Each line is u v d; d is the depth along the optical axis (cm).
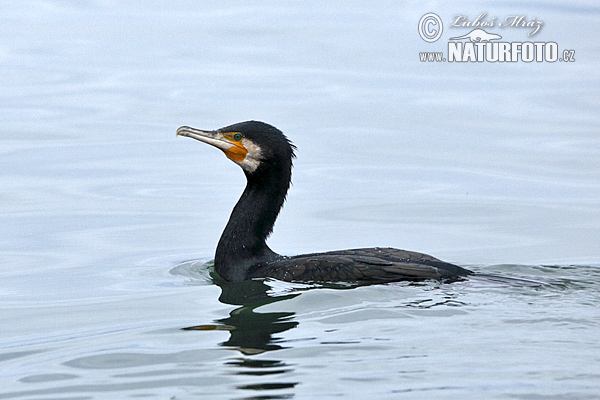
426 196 1894
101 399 875
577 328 1041
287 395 870
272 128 1405
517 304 1139
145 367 961
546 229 1670
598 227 1677
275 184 1394
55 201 1844
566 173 2038
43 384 919
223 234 1395
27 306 1234
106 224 1708
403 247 1574
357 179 2016
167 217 1755
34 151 2200
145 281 1358
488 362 939
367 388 882
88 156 2169
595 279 1275
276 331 1066
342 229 1684
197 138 1399
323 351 988
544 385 877
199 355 994
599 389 866
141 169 2080
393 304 1146
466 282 1243
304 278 1280
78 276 1394
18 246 1571
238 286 1309
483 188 1945
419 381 896
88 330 1112
